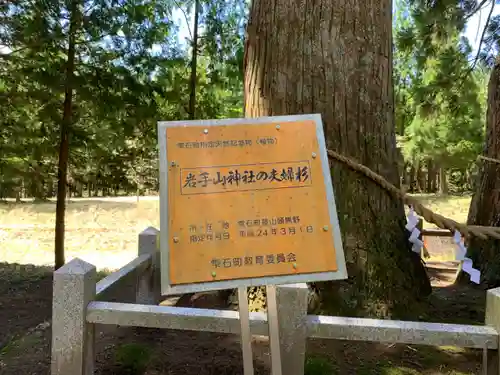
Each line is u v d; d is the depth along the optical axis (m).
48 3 5.54
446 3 6.38
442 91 7.46
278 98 3.21
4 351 2.96
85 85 6.03
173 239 1.86
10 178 6.14
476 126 15.85
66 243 10.61
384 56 3.34
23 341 3.12
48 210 16.64
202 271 1.84
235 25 8.15
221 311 2.15
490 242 4.12
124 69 6.32
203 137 2.01
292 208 1.95
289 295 2.09
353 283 3.00
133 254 9.25
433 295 3.57
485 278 4.08
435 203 19.62
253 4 3.49
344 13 3.20
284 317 2.09
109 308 2.14
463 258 2.38
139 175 18.08
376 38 3.28
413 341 2.00
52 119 6.16
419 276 3.32
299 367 2.09
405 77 14.49
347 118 3.16
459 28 6.52
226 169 1.97
